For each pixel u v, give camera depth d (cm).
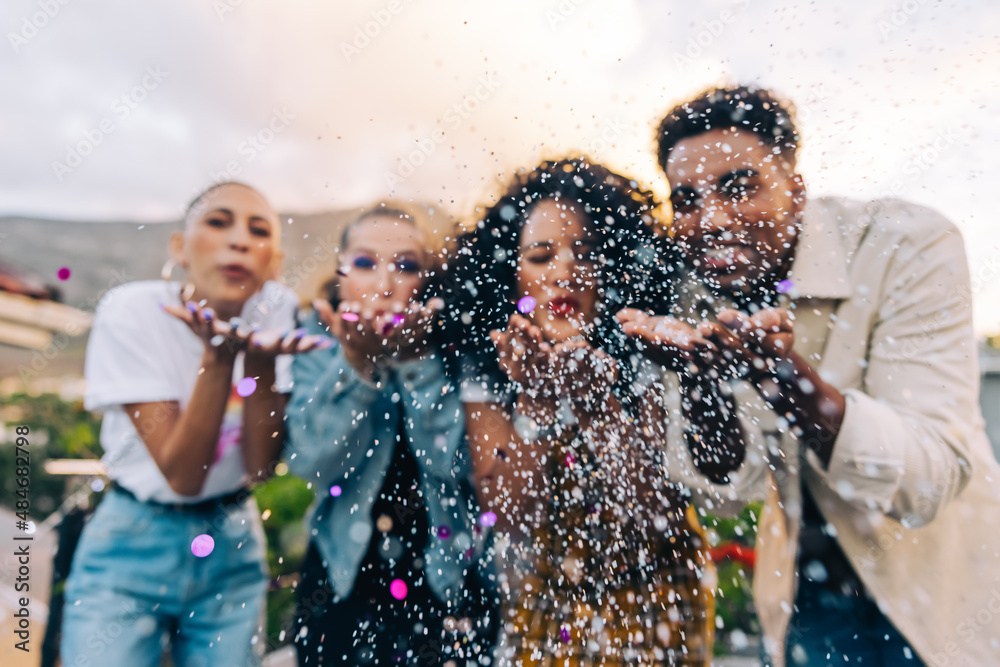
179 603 150
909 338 124
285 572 196
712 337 120
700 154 135
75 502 168
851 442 113
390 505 145
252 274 164
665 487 135
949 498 117
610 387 139
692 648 125
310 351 146
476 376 147
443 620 141
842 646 132
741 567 164
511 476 140
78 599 144
